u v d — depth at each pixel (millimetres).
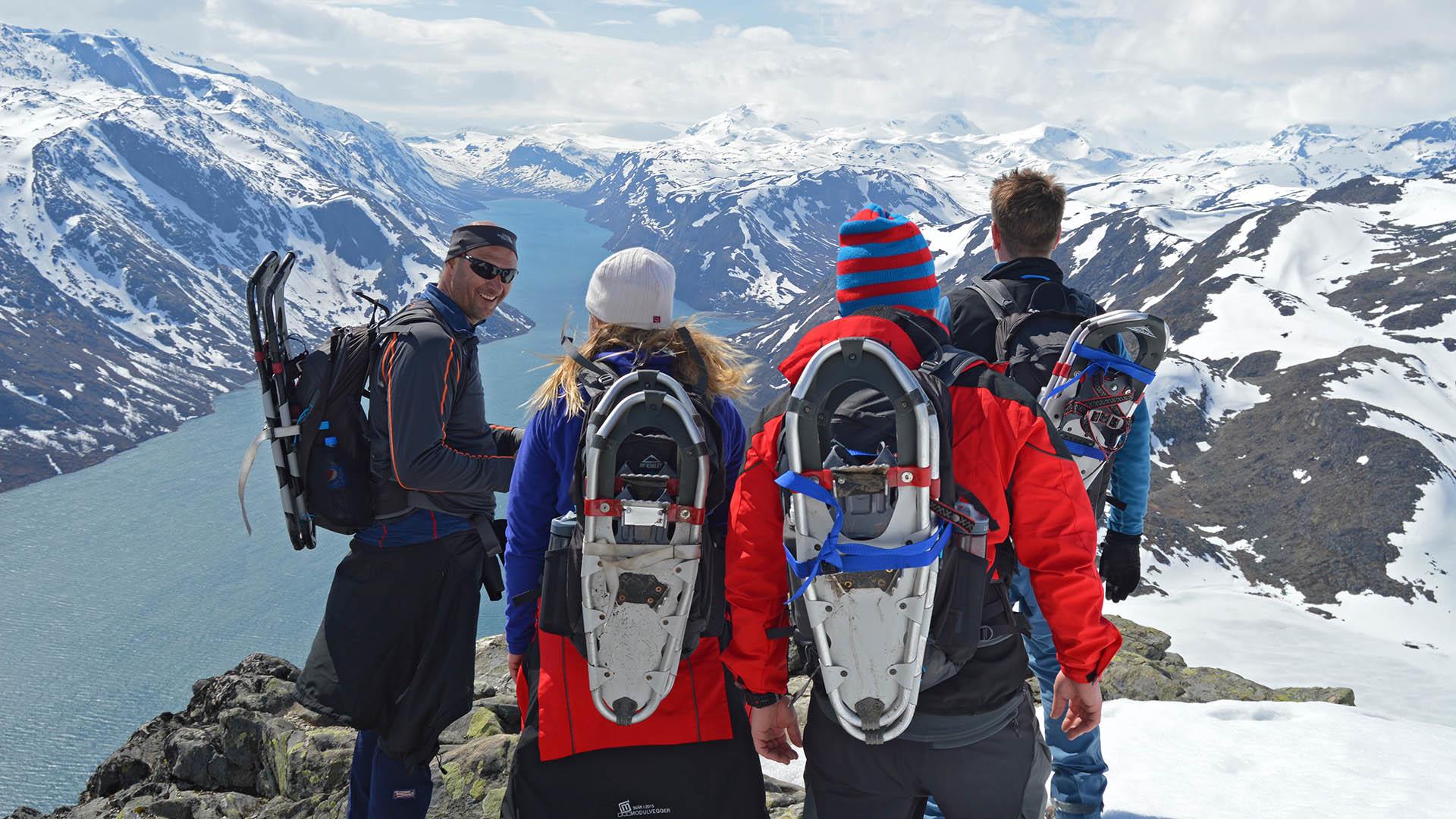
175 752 6527
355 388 3848
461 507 4059
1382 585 154250
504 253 3979
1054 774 4211
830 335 2826
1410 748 5336
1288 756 5254
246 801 6070
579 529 2984
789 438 2615
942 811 2988
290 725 6336
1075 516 2816
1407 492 175625
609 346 3219
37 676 196250
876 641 2627
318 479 3836
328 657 4012
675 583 2871
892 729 2693
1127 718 6082
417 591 4008
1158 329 3730
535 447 3217
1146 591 151375
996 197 4227
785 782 5938
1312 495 182500
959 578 2711
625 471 2879
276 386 3801
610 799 3113
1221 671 8469
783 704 3150
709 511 3041
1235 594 150250
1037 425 2799
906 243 2988
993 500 2771
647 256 3211
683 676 3203
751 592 2889
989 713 2859
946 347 2994
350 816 4434
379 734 4051
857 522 2602
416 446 3744
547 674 3164
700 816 3131
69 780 162875
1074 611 2809
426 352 3777
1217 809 4652
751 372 3393
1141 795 4883
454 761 5535
